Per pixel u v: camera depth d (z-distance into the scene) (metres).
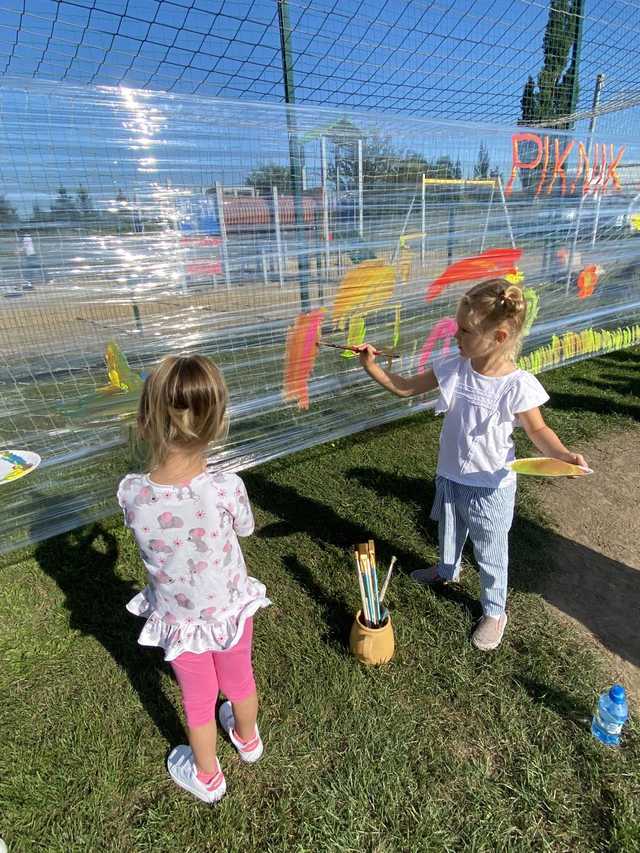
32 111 1.93
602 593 2.33
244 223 2.54
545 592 2.33
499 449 1.82
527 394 1.71
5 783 1.56
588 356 4.89
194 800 1.52
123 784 1.56
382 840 1.39
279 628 2.12
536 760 1.58
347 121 2.75
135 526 1.31
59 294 2.17
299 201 2.69
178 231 2.36
